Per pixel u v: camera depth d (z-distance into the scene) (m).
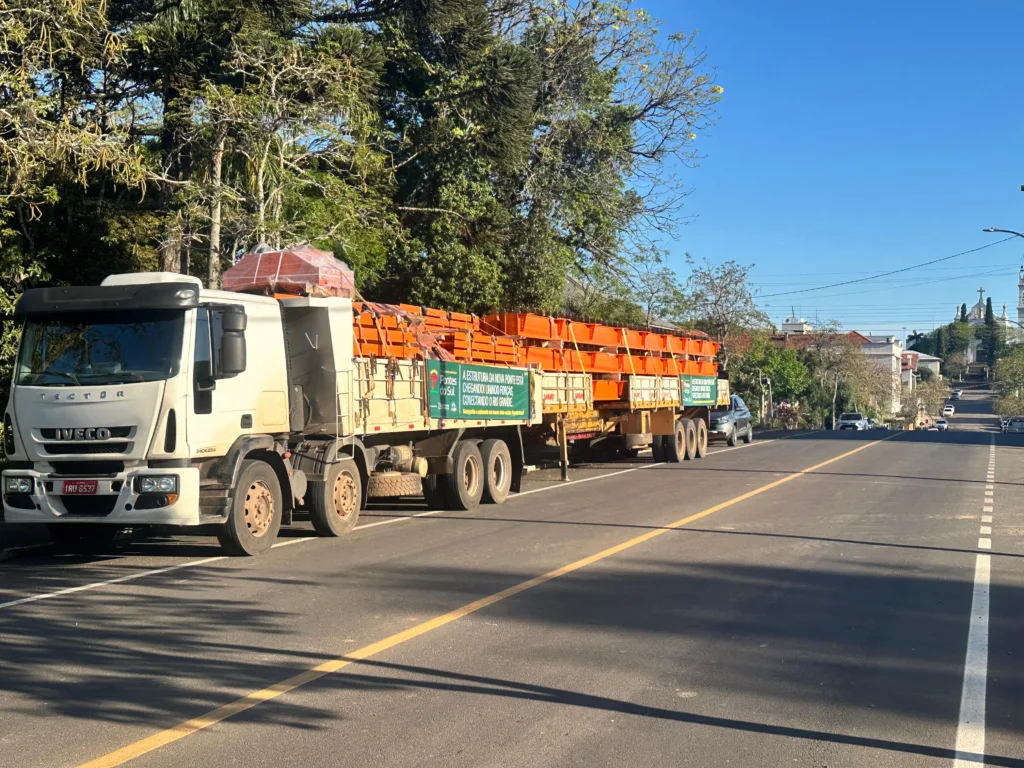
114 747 5.04
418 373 14.19
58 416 10.30
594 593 8.80
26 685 6.11
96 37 14.28
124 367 10.28
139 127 18.70
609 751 4.96
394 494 14.05
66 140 13.16
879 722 5.43
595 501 16.28
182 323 10.35
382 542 11.96
